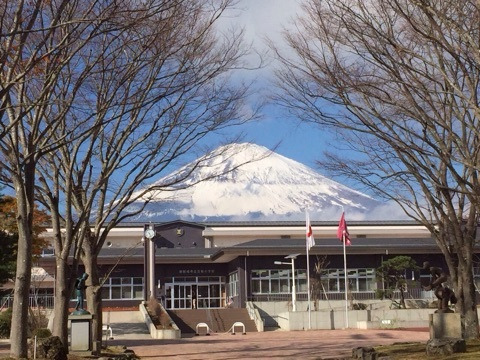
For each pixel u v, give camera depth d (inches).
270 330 1973.4
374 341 1270.9
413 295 2212.1
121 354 908.6
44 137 786.8
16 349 695.7
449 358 659.4
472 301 823.7
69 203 818.2
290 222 2785.4
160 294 2472.9
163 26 725.3
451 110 693.9
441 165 761.6
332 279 2311.8
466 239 826.2
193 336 1722.4
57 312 823.1
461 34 546.6
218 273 2529.5
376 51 660.1
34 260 1423.5
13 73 646.5
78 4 686.5
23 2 568.7
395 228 2714.1
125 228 2593.5
